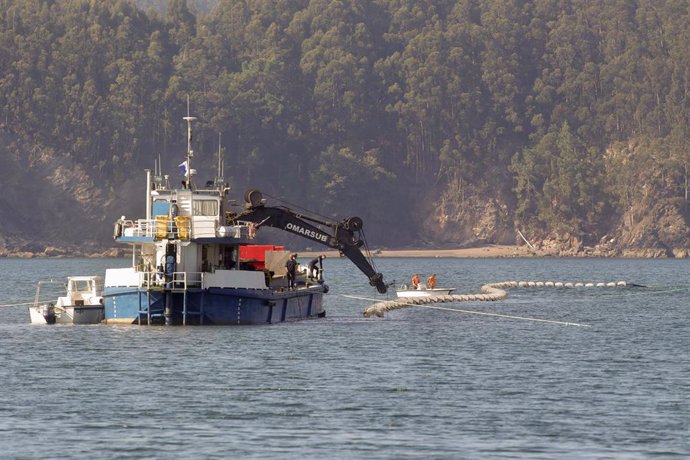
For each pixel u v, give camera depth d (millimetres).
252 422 167625
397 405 180250
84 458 147125
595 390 195625
